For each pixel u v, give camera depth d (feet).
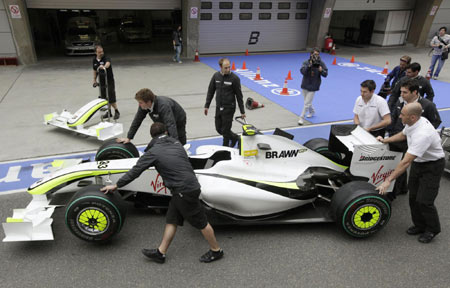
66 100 31.89
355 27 79.20
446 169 18.61
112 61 52.60
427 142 11.65
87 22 59.00
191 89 36.68
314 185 14.01
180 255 12.48
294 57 59.00
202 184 13.66
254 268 11.89
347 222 12.91
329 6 61.26
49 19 69.15
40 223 12.21
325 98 34.27
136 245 12.96
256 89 37.24
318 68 24.88
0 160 19.84
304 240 13.44
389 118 15.93
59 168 15.29
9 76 41.14
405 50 68.33
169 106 14.79
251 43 62.59
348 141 14.47
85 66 47.96
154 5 55.21
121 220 12.32
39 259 12.14
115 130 22.48
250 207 13.60
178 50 52.08
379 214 13.00
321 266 12.03
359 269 11.91
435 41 42.19
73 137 23.31
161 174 11.36
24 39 47.32
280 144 14.25
